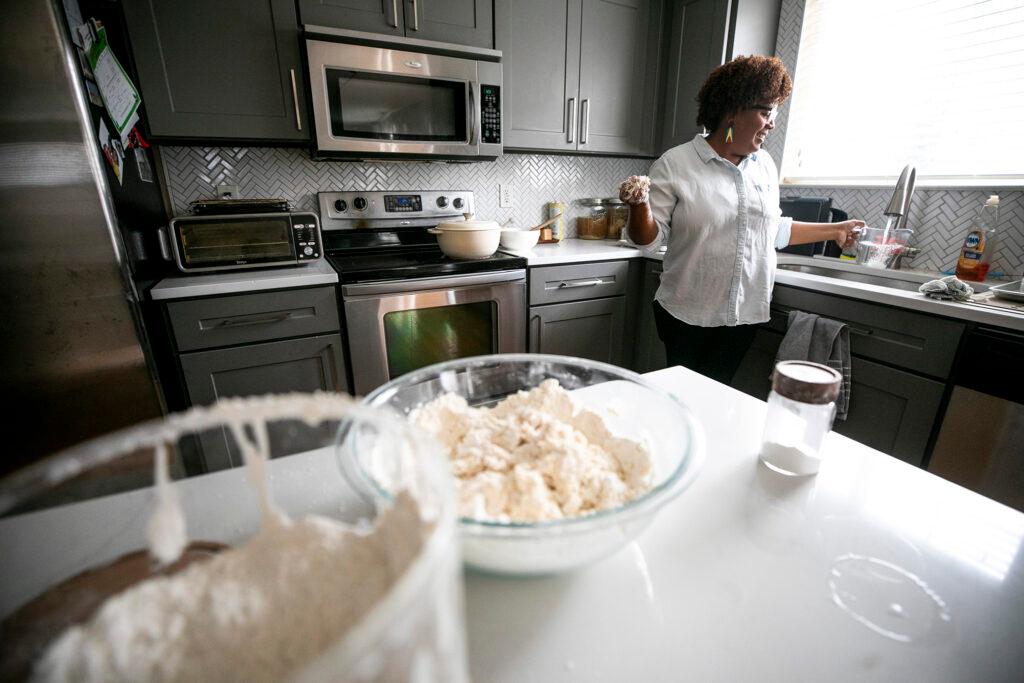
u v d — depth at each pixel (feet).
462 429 1.63
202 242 4.94
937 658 1.06
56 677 0.68
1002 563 1.34
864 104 6.22
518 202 8.00
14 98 3.12
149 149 5.34
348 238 6.72
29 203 3.29
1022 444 3.83
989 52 5.12
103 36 4.01
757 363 5.98
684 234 4.91
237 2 4.93
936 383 4.33
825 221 6.17
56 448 3.72
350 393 5.57
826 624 1.15
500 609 1.19
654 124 7.83
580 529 1.02
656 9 7.23
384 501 0.95
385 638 0.48
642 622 1.15
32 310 3.45
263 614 0.76
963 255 5.12
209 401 4.91
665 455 1.62
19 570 0.98
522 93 6.63
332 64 5.28
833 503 1.60
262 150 6.12
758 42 6.79
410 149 5.94
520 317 6.32
